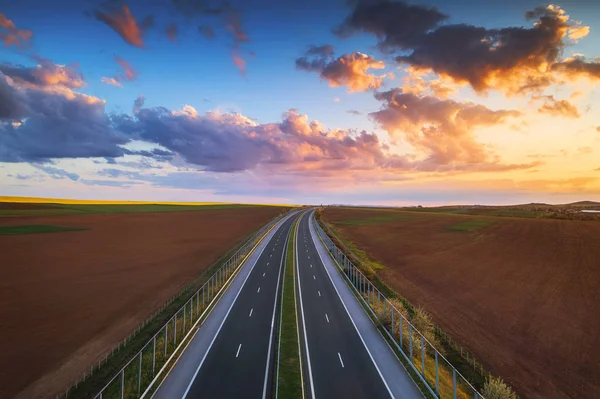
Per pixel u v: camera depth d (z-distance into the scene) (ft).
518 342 125.29
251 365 98.32
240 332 121.60
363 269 209.97
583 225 429.79
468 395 91.81
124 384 89.56
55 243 282.77
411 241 330.34
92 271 200.23
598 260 246.27
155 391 84.89
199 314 137.69
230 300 157.17
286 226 459.32
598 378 103.81
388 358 104.06
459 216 603.67
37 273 193.88
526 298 170.71
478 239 336.70
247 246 286.25
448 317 147.02
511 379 102.32
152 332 120.78
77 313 138.31
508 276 208.13
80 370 97.19
